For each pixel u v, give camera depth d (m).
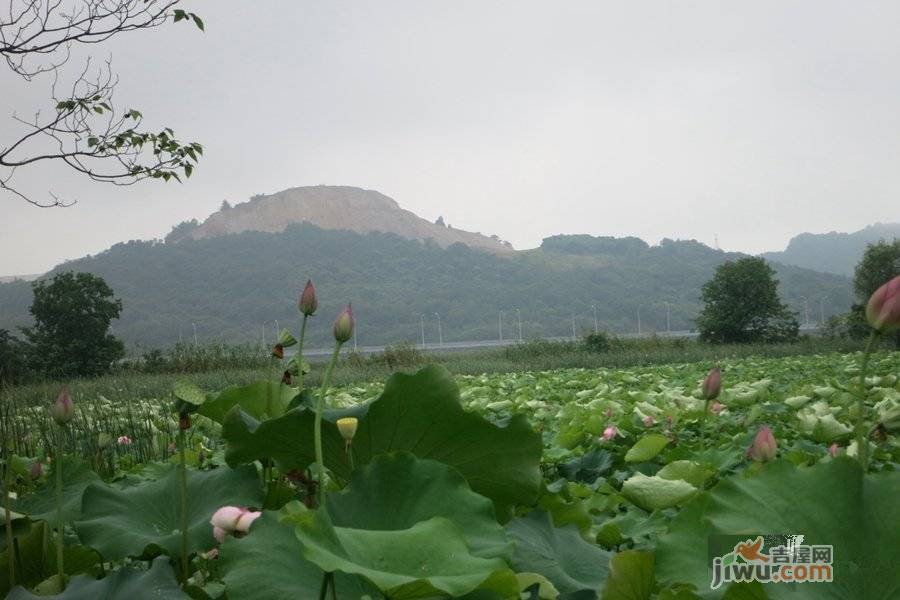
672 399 6.88
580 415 5.49
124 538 1.97
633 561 1.51
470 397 9.39
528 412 7.40
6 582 1.95
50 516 2.34
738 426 5.70
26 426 5.34
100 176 8.91
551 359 33.97
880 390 6.72
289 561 1.42
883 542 1.35
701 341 52.22
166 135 9.03
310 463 2.09
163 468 3.18
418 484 1.59
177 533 1.98
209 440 6.19
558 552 1.82
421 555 1.27
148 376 22.62
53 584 1.84
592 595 1.63
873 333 1.74
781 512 1.43
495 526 1.51
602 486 3.12
